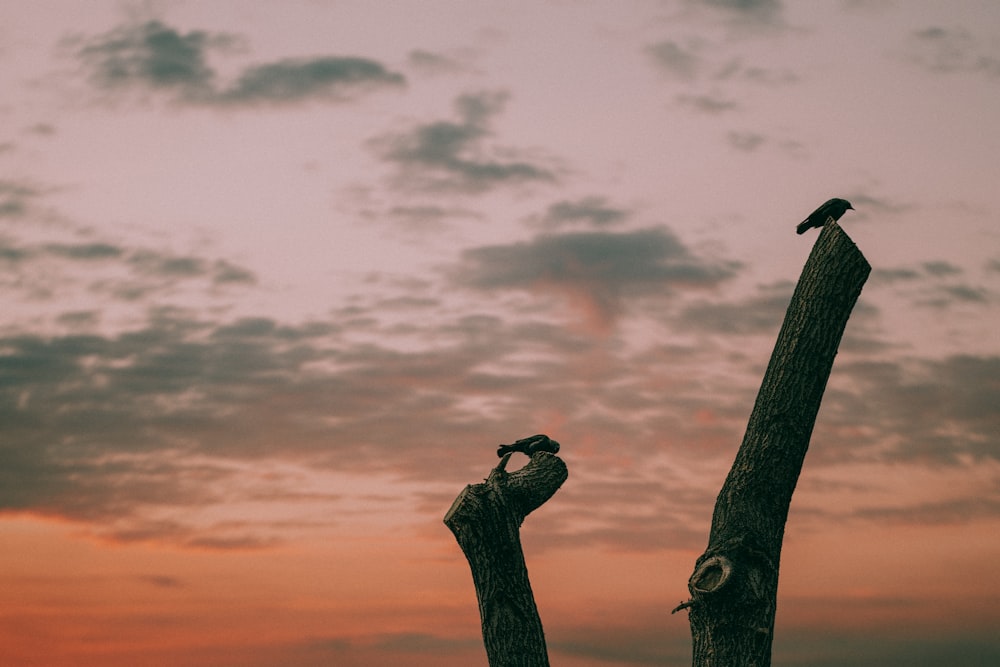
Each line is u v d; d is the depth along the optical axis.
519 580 6.36
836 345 6.64
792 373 6.55
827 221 6.87
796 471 6.52
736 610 6.07
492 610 6.33
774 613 6.18
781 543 6.43
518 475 6.75
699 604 6.16
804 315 6.65
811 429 6.58
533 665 6.25
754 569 6.17
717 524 6.47
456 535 6.44
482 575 6.37
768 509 6.42
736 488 6.50
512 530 6.40
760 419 6.59
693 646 6.25
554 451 7.06
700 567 6.24
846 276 6.64
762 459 6.48
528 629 6.30
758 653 6.07
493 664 6.31
